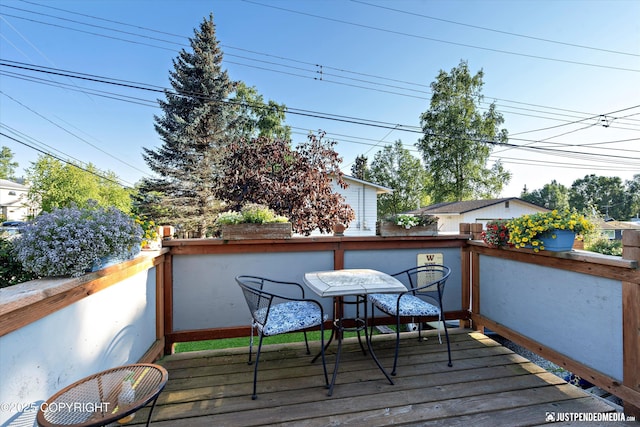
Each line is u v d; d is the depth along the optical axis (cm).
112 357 161
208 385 189
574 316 183
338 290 179
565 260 188
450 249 286
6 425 92
